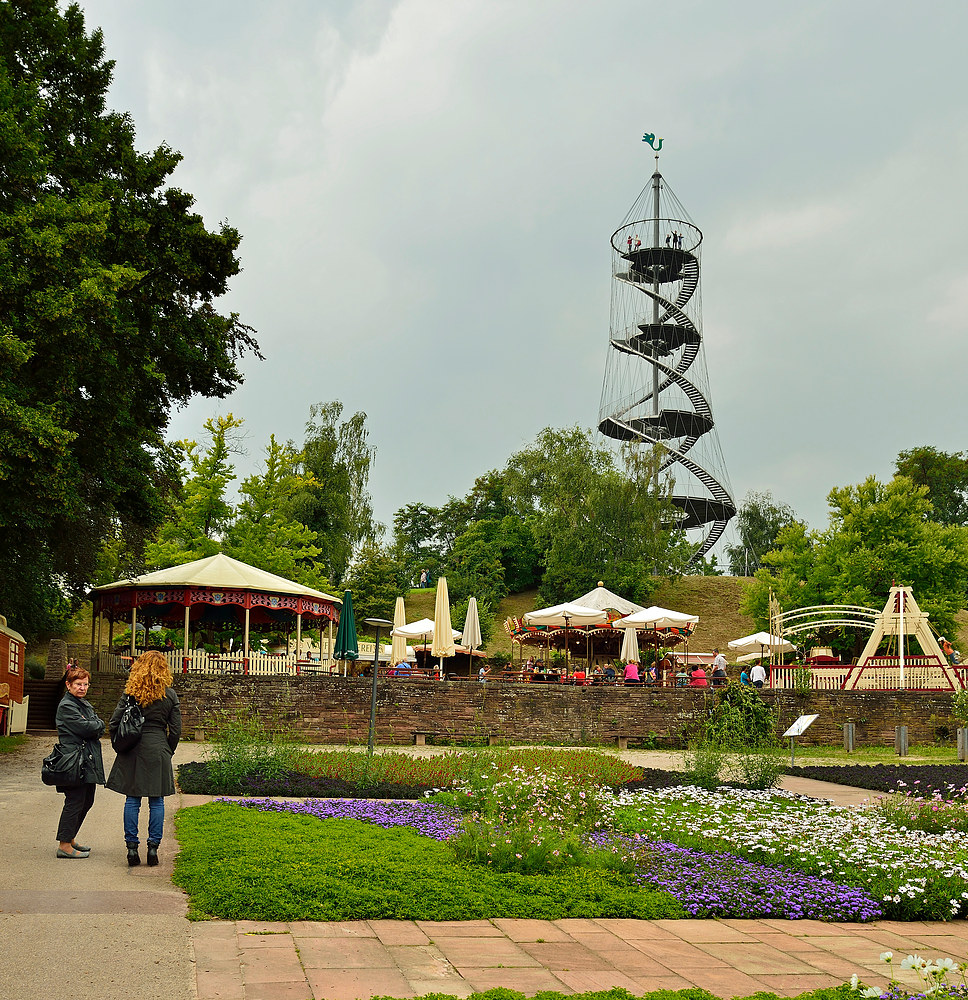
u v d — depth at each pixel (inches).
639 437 2960.1
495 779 556.4
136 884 327.3
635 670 1325.0
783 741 1227.9
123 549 1095.0
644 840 441.4
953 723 1266.0
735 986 251.3
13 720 981.2
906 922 342.0
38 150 721.6
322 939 271.7
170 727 370.3
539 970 255.9
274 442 1811.0
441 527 3582.7
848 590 1956.2
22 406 653.9
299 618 1267.2
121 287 718.5
